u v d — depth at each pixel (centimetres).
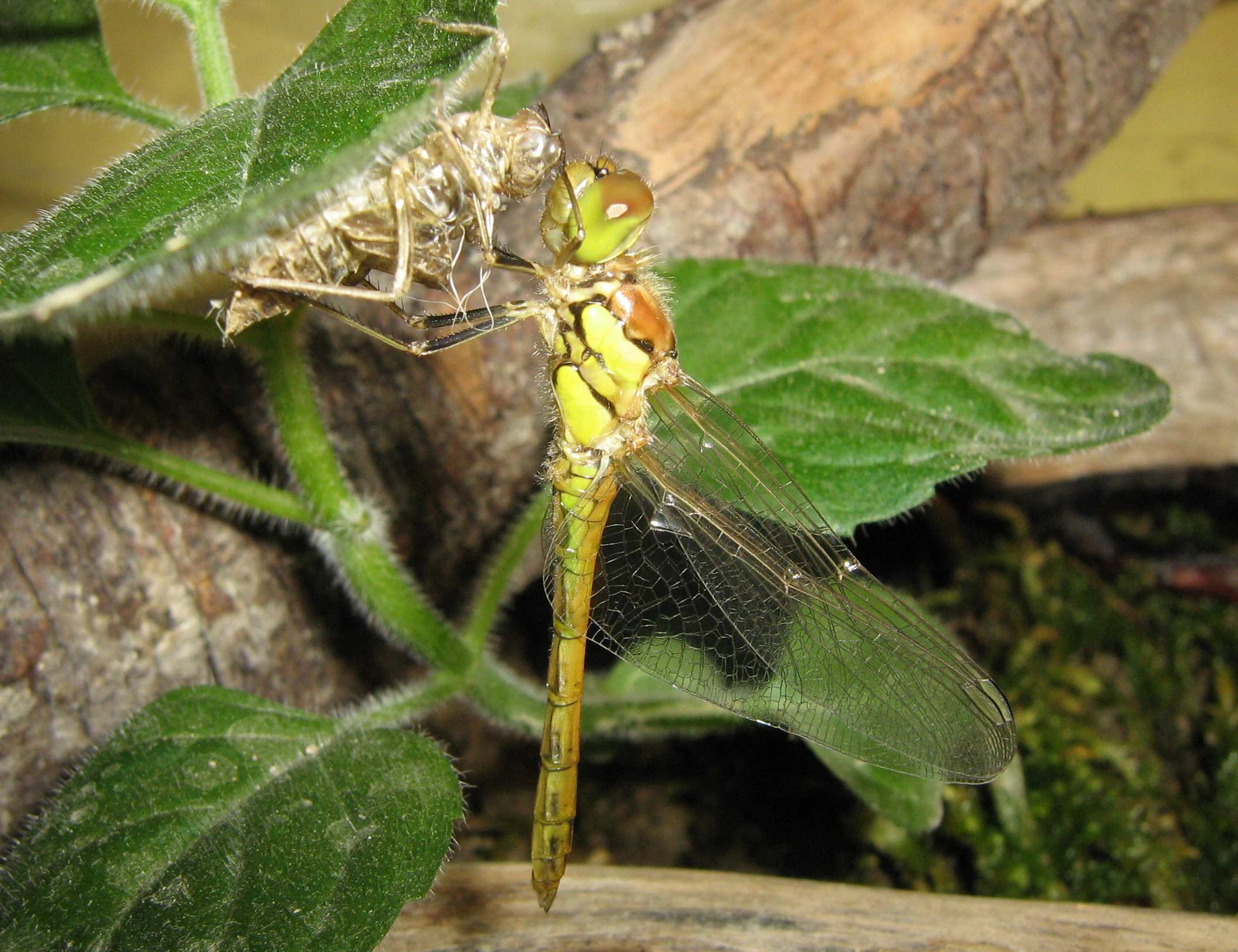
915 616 10
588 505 10
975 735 10
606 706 12
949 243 13
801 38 12
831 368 10
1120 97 13
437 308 11
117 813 9
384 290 9
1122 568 15
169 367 11
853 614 10
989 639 14
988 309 11
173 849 9
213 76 10
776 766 13
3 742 10
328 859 9
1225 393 13
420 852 9
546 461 11
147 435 11
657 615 11
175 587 10
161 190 8
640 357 10
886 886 12
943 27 12
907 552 15
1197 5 13
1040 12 12
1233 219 13
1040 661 14
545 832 10
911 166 12
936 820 11
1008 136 13
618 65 12
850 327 11
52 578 10
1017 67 12
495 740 14
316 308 9
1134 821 13
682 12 12
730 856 13
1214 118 16
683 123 12
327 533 10
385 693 11
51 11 9
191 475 10
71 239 8
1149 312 13
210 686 10
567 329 10
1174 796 13
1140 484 15
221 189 8
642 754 14
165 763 9
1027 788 13
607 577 11
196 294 11
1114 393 10
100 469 10
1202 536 15
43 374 10
